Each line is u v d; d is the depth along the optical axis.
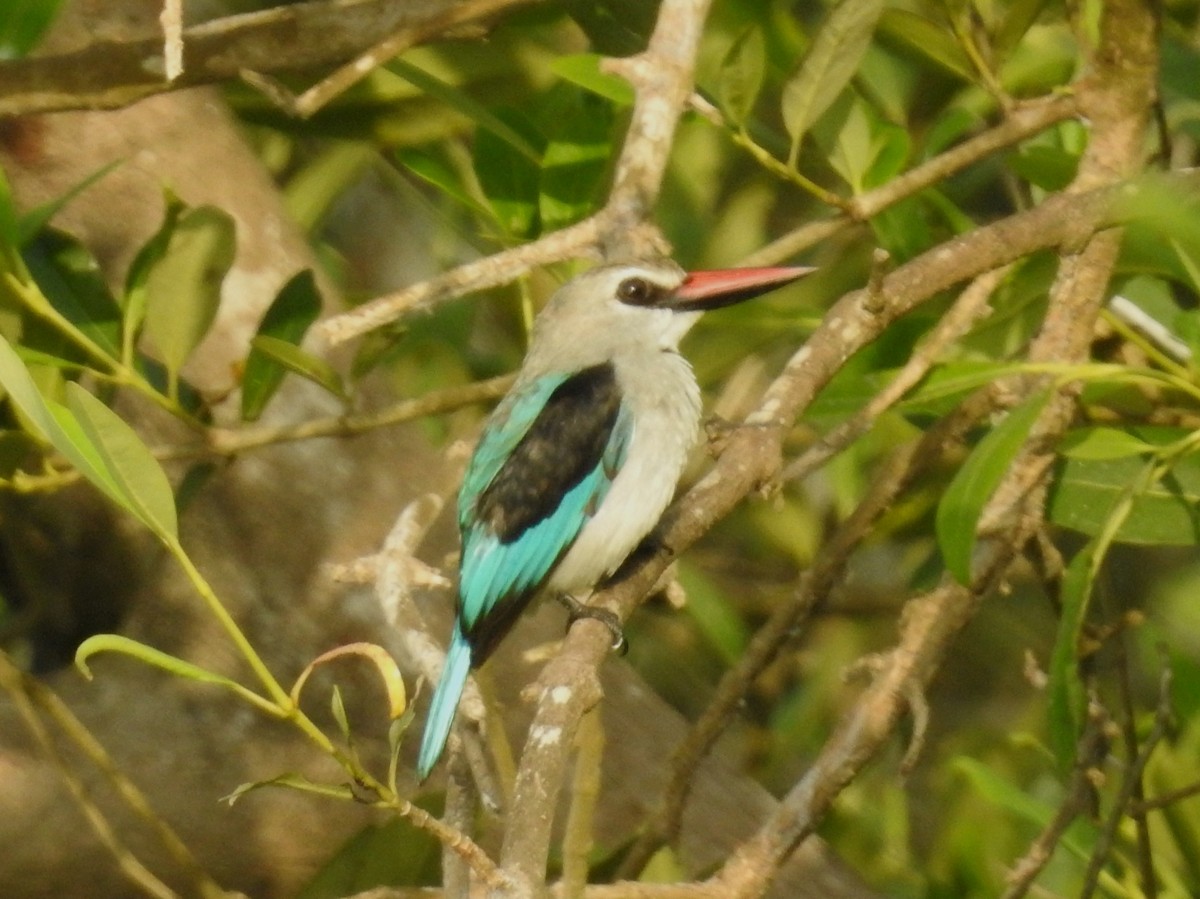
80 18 11.20
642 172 8.73
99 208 10.84
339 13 9.97
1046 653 12.88
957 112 10.20
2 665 8.59
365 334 9.52
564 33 11.89
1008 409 8.71
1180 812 9.09
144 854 10.24
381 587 8.24
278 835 10.44
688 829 10.31
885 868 10.88
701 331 11.40
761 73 8.38
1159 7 8.46
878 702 8.53
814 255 12.15
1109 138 8.69
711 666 12.80
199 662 10.79
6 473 9.23
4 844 10.15
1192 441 8.02
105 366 9.38
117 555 11.04
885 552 13.99
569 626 8.66
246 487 10.66
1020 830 10.56
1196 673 9.19
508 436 9.12
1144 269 8.81
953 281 8.04
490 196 9.91
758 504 12.71
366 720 10.69
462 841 5.84
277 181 13.16
